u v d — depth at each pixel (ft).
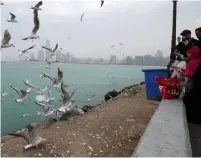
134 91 40.11
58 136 19.07
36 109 36.06
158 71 29.76
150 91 30.89
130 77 96.22
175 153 11.50
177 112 18.13
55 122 22.90
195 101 19.83
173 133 13.91
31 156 16.29
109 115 24.40
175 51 25.98
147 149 11.91
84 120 22.95
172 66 28.17
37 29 19.39
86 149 17.08
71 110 24.34
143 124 21.74
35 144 17.28
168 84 23.36
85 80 77.05
